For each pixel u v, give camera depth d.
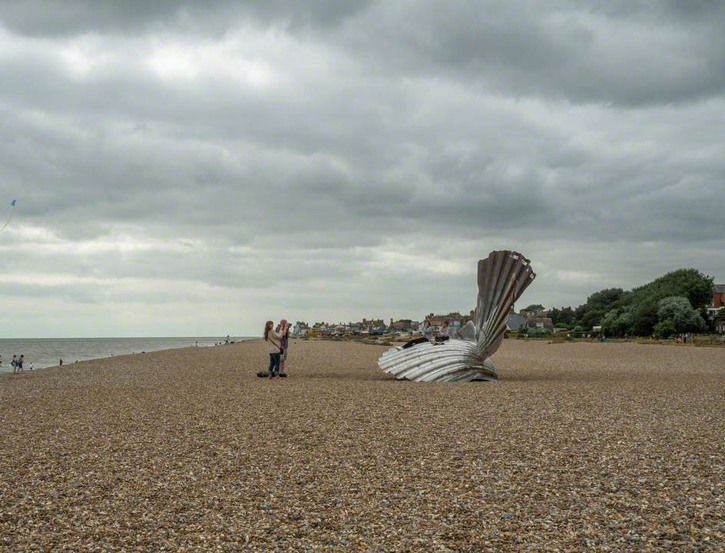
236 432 11.16
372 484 7.65
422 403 14.81
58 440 10.57
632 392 17.23
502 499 6.96
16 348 109.06
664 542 5.61
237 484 7.70
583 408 13.83
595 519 6.25
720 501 6.78
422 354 22.42
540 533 5.88
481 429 11.19
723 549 5.43
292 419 12.54
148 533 5.98
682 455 9.00
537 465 8.46
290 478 7.97
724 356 42.31
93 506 6.83
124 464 8.77
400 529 6.05
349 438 10.50
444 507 6.71
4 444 10.25
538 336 110.56
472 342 22.56
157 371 28.48
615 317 109.50
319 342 93.12
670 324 86.12
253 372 27.52
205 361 38.66
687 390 17.92
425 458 8.96
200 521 6.33
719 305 100.25
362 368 29.62
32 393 18.45
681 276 101.94
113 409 14.39
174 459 9.05
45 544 5.68
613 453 9.16
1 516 6.49
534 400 15.26
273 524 6.23
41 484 7.72
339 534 5.93
